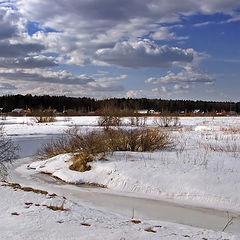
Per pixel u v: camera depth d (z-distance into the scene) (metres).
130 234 4.75
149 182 9.25
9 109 91.06
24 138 20.80
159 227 5.43
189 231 5.35
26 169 12.52
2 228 4.77
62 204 6.22
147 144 13.37
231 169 9.68
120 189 9.40
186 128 28.14
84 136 13.41
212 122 35.69
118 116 26.12
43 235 4.51
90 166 11.12
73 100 105.62
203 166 10.09
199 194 8.35
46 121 37.12
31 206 6.06
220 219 6.93
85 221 5.38
